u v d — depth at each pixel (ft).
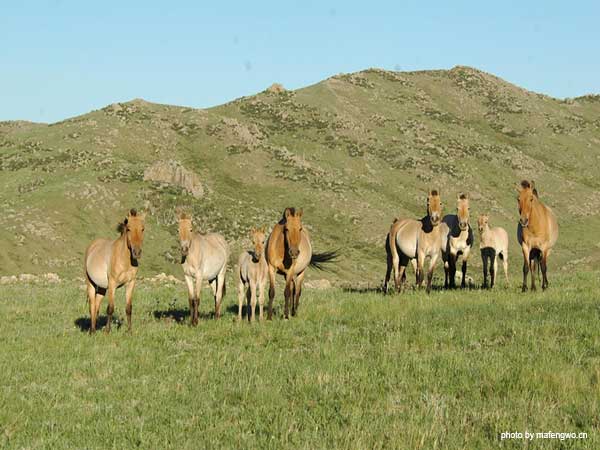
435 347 42.11
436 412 29.81
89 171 302.45
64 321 58.13
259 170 363.97
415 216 328.29
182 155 382.01
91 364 40.52
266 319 55.26
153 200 275.18
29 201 263.70
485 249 74.33
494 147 448.65
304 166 372.17
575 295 59.67
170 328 52.19
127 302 51.06
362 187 359.46
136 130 398.42
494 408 30.53
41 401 33.76
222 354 42.22
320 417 30.25
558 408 30.63
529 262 65.72
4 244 225.76
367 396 32.81
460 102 550.36
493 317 49.73
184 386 35.63
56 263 222.07
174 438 28.37
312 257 63.05
